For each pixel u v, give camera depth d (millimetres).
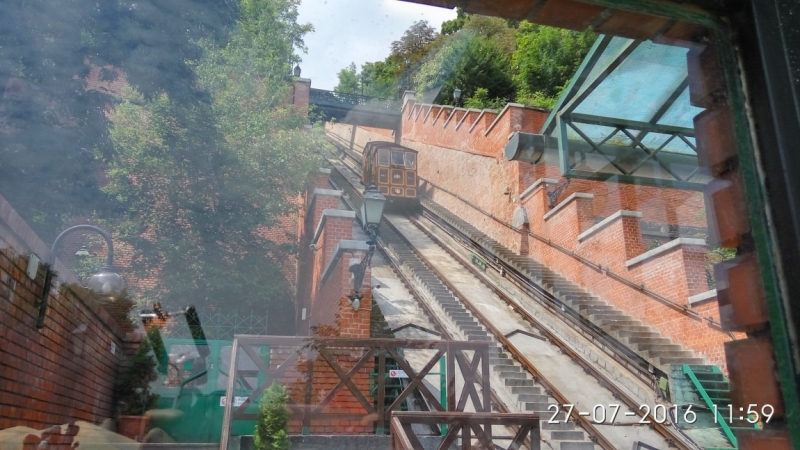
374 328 5875
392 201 13797
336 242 5863
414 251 11625
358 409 4199
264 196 4586
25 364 2607
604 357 7219
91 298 3443
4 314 2322
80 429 3441
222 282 4449
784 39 1029
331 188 6254
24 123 2328
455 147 12992
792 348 952
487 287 10078
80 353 3402
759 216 1031
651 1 1135
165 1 2705
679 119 2348
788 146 984
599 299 8531
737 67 1107
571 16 1209
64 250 3021
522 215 10703
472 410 4285
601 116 3076
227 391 4180
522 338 7844
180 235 4012
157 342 4273
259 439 3965
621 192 7188
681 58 1649
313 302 5320
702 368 5176
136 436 4062
